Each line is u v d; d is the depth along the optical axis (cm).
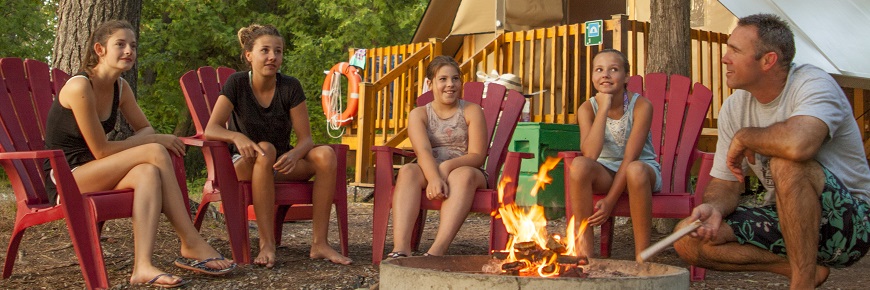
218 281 383
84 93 376
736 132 321
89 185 376
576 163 412
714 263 333
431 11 1069
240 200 427
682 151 473
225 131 425
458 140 449
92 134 378
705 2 921
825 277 331
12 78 414
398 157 944
